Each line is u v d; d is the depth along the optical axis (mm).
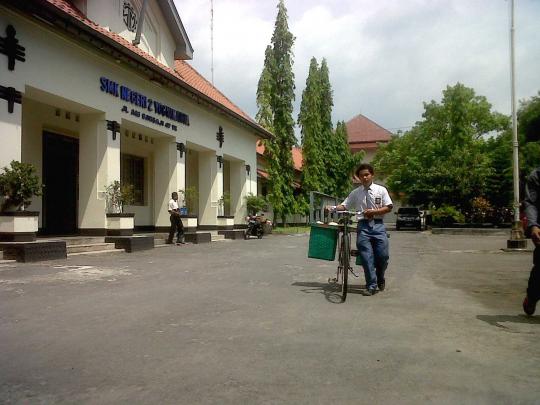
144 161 22375
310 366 3910
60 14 11977
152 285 7871
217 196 23062
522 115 37094
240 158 26094
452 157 35406
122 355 4168
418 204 37344
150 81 17000
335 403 3191
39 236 14969
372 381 3586
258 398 3266
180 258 12328
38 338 4676
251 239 22547
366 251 7340
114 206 14812
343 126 45094
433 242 21625
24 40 11805
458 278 9258
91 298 6676
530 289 5637
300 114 36906
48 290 7227
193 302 6492
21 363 3953
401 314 5898
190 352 4258
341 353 4262
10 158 11289
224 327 5148
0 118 11078
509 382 3580
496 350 4391
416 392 3381
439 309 6219
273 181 30922
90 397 3275
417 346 4496
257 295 7082
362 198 7473
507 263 12148
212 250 15094
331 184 41844
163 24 20062
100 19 16219
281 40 31438
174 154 19266
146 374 3709
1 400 3217
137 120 16547
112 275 8930
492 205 34312
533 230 5348
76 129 17688
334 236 7355
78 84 13711
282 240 21562
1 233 10625
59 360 4027
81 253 12586
